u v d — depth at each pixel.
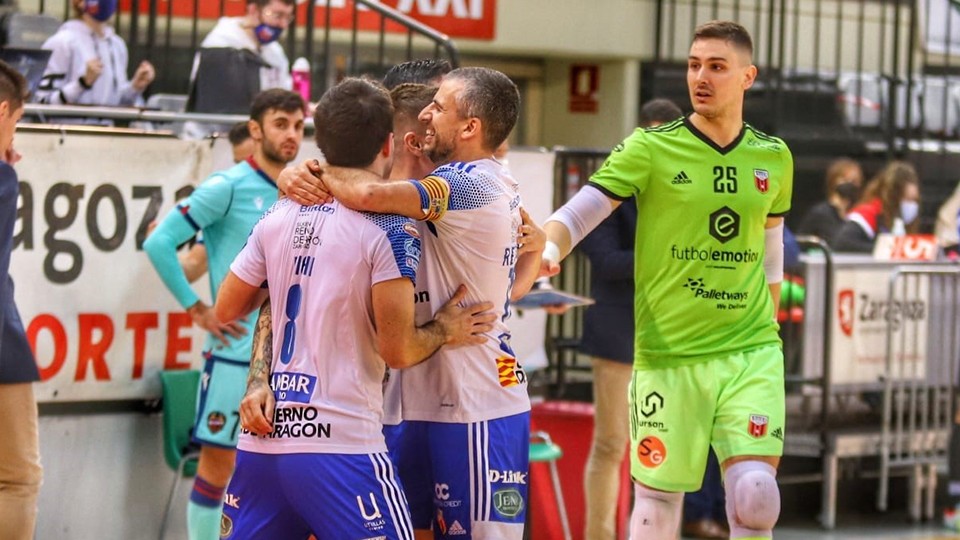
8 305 16.38
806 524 26.55
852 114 37.34
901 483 28.95
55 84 24.08
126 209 20.55
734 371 16.12
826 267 26.17
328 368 12.98
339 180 13.16
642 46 39.12
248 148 20.83
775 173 16.31
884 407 26.59
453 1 36.44
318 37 34.53
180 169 20.94
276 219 13.49
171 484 21.25
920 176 36.31
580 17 38.22
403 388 14.09
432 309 13.77
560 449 22.52
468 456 13.84
